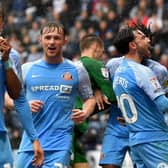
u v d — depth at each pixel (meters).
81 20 26.67
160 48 23.50
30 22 28.05
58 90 11.38
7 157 9.28
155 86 10.91
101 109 12.56
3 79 9.34
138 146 11.13
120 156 12.52
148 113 11.08
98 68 12.51
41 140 11.26
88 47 13.13
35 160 9.70
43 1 28.66
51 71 11.45
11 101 12.09
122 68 11.25
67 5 28.08
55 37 11.36
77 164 13.23
